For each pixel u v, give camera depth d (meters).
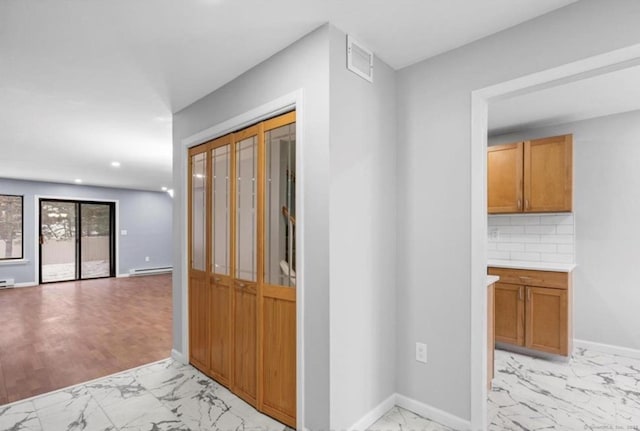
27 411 2.20
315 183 1.85
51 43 1.97
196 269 2.89
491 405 2.25
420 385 2.15
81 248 7.88
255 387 2.23
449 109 2.08
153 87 2.60
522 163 3.35
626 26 1.51
